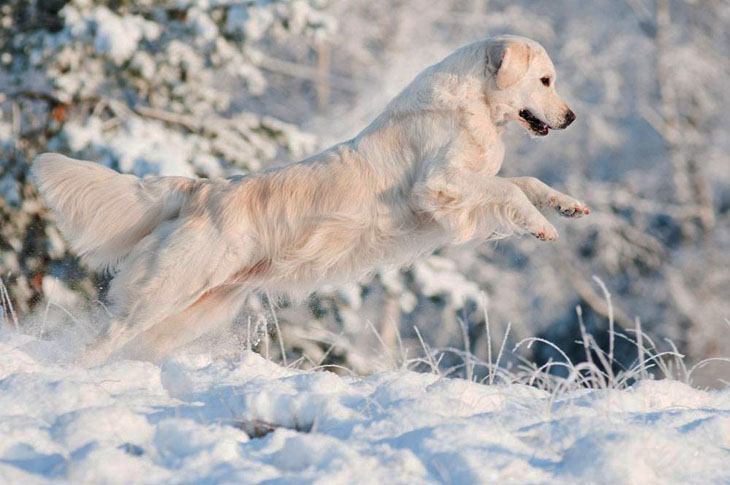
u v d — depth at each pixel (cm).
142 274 899
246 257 921
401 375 723
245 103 3122
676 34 3219
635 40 3206
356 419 555
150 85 1919
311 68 3234
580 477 477
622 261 3008
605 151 3173
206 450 477
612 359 773
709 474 501
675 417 618
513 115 959
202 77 1970
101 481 443
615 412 618
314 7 1897
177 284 899
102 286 1323
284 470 472
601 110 3142
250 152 1962
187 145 1891
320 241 930
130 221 926
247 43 1941
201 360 749
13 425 508
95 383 636
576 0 3288
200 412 577
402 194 941
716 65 3172
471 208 923
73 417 510
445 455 486
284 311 1822
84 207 921
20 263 1850
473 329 2872
